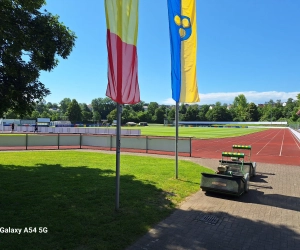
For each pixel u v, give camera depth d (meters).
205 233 4.82
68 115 115.31
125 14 5.84
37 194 6.94
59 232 4.61
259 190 8.13
